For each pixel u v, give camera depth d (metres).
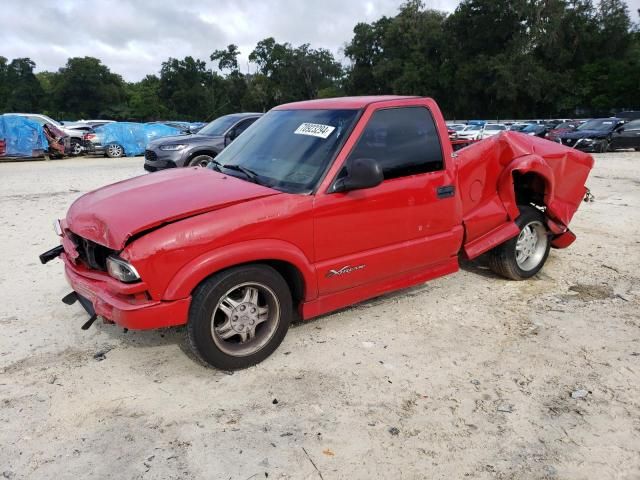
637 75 55.34
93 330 4.47
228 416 3.31
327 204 3.86
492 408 3.38
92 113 101.31
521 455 2.95
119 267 3.36
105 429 3.19
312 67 101.88
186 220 3.43
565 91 59.22
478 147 5.04
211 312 3.53
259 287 3.73
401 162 4.30
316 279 3.93
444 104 70.31
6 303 5.04
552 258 6.37
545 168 5.25
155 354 4.07
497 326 4.53
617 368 3.83
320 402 3.45
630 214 8.71
